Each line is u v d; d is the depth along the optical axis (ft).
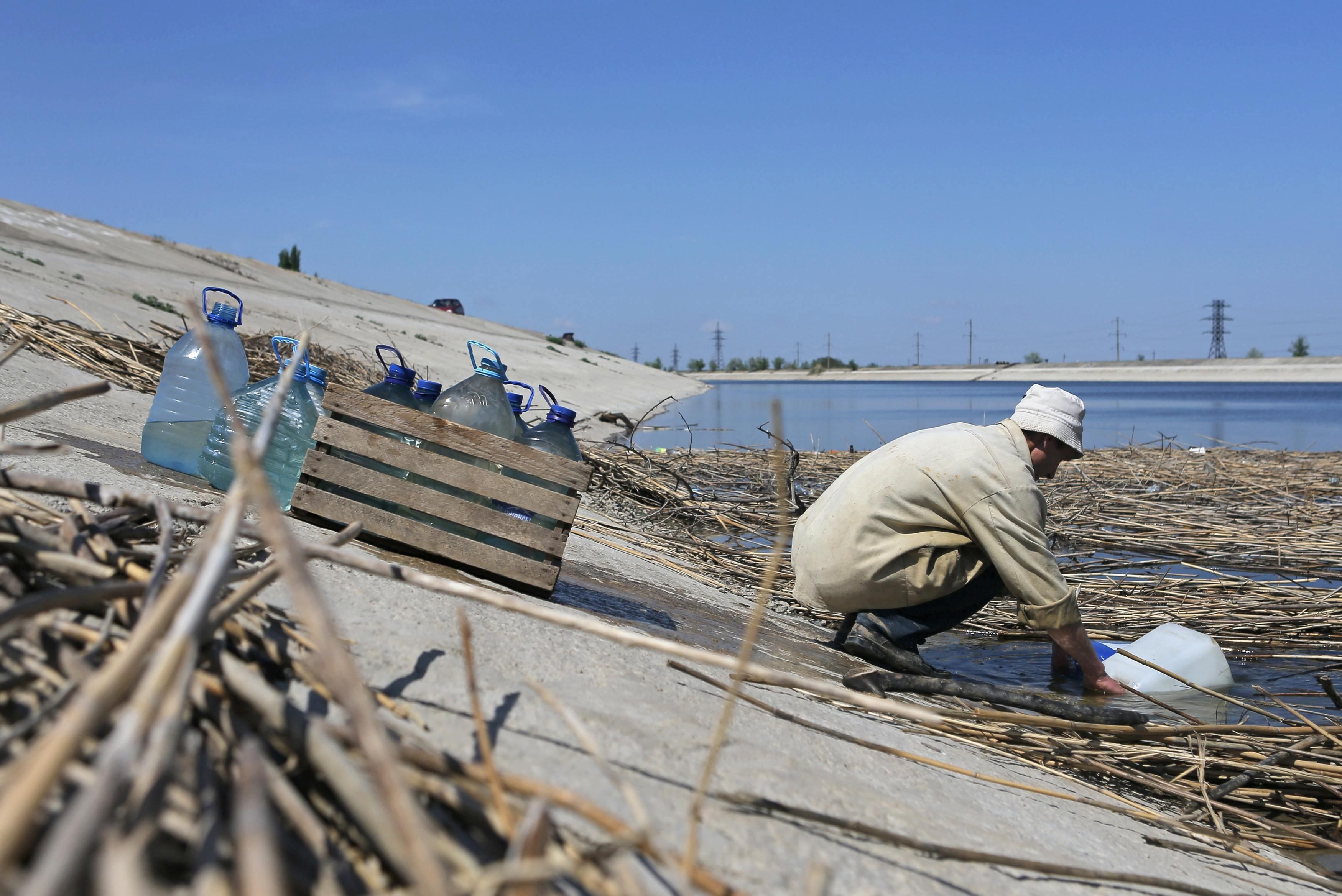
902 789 8.51
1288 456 55.83
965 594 15.67
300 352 5.47
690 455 42.47
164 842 3.78
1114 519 32.71
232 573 6.67
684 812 6.35
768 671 6.15
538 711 7.28
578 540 19.86
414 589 9.69
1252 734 13.25
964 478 14.79
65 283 50.75
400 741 5.77
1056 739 12.48
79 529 6.81
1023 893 7.03
